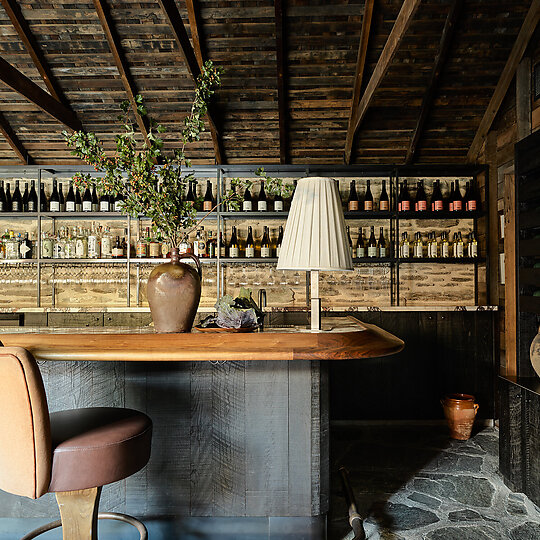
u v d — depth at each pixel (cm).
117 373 205
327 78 405
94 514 153
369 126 438
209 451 203
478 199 454
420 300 471
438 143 455
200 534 203
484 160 437
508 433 277
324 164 442
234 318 188
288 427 202
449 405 371
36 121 436
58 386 204
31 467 135
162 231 202
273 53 387
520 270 307
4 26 371
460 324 417
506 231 402
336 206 183
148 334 175
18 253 460
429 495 267
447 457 330
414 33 365
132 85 409
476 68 392
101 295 475
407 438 374
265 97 418
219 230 431
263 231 472
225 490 202
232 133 447
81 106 429
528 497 263
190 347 168
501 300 412
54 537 203
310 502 201
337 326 210
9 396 134
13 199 475
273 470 202
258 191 475
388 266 471
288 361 202
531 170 299
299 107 426
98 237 470
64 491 139
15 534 204
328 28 369
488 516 242
